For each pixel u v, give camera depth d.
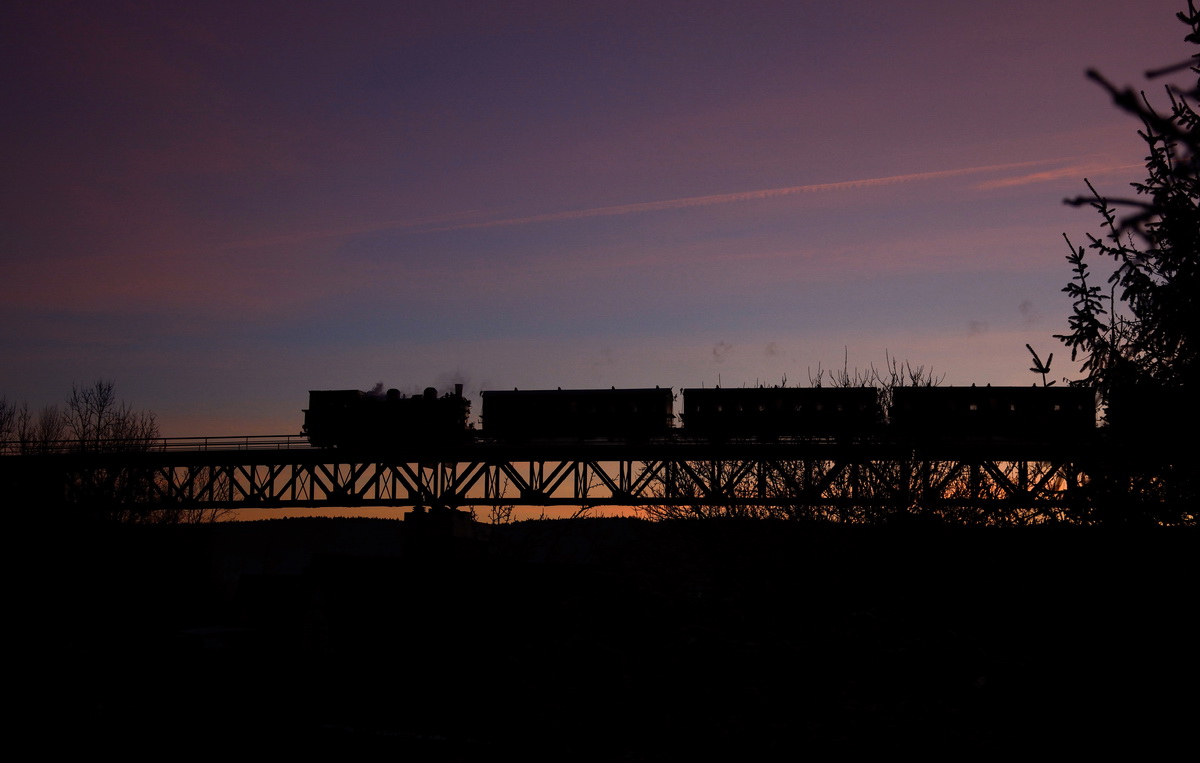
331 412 43.00
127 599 31.47
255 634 20.86
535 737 12.00
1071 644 8.29
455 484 41.84
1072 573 7.92
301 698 16.56
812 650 12.64
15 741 14.97
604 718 12.02
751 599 14.60
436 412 42.41
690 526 16.19
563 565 17.61
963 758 9.05
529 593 16.64
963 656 11.40
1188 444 5.78
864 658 12.30
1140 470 6.26
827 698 11.38
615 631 14.02
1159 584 6.77
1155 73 4.15
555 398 41.78
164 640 22.80
